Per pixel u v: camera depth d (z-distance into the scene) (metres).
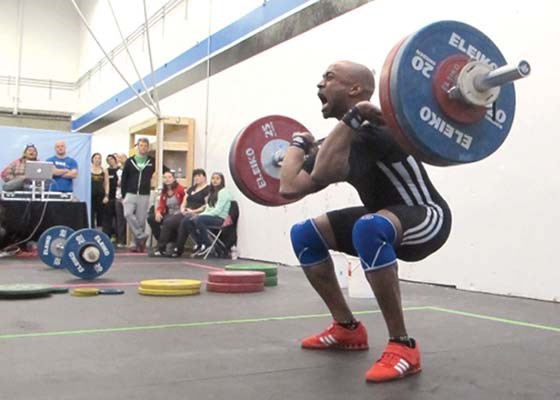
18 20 12.02
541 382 1.61
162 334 2.21
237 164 1.99
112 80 10.52
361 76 1.77
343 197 4.76
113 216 7.86
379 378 1.59
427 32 1.49
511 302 3.16
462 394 1.49
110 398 1.42
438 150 1.52
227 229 6.17
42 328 2.29
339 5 4.87
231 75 6.60
